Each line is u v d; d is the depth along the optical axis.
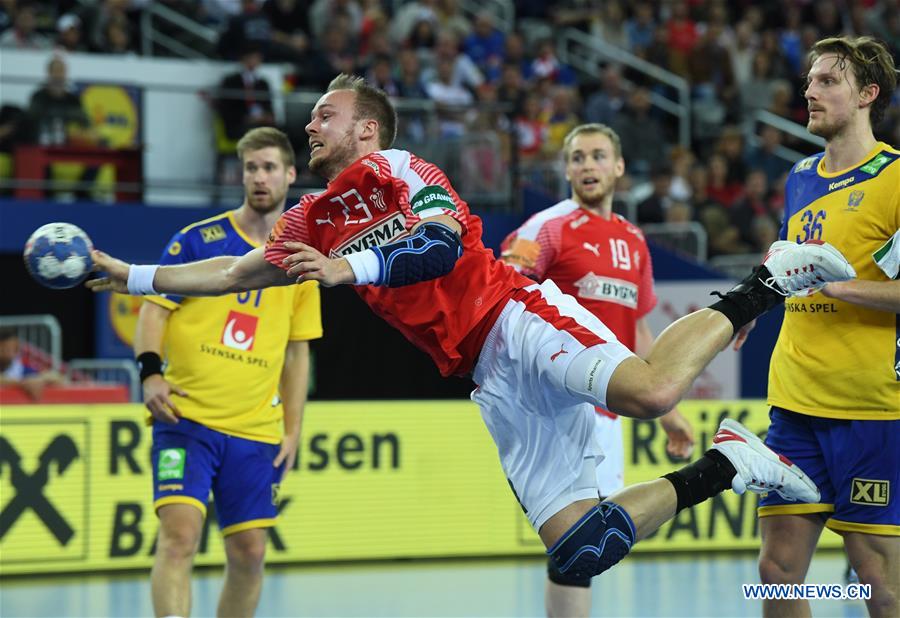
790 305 14.45
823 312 14.07
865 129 14.13
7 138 34.88
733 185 44.72
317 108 13.41
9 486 23.69
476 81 45.19
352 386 39.59
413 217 12.54
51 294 37.19
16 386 28.98
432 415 26.86
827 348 14.01
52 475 24.08
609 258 17.95
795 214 14.55
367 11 46.72
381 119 13.41
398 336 40.28
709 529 27.81
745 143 46.69
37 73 37.00
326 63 42.06
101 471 24.48
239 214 17.06
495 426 13.13
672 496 12.95
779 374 14.54
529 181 40.72
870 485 13.84
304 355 17.56
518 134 40.25
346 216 12.84
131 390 33.59
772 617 14.34
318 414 25.94
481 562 26.28
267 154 16.73
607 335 12.71
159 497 16.22
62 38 38.84
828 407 14.01
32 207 34.44
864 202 13.84
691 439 17.84
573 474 13.01
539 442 12.95
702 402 27.88
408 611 20.83
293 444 17.23
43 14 42.62
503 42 48.53
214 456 16.47
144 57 41.47
